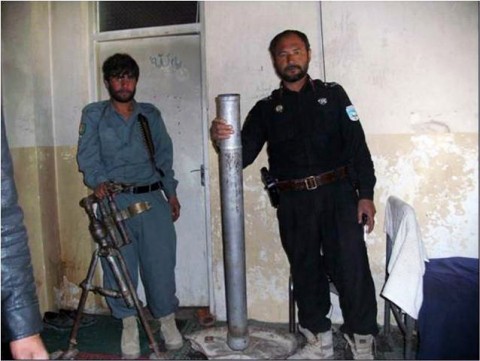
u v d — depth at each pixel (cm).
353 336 203
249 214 249
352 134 197
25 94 254
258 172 246
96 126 212
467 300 163
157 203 218
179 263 279
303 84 201
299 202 200
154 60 269
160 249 215
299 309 209
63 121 271
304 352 210
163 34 262
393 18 226
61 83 270
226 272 200
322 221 201
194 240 276
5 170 79
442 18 222
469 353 159
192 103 267
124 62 208
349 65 231
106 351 229
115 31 268
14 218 79
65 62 268
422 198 232
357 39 229
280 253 249
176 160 272
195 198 273
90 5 268
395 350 215
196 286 279
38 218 260
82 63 266
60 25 267
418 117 229
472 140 225
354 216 197
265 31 237
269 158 212
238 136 191
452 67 223
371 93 231
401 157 232
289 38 195
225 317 256
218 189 251
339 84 215
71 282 280
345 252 195
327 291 213
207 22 242
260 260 251
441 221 231
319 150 198
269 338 222
